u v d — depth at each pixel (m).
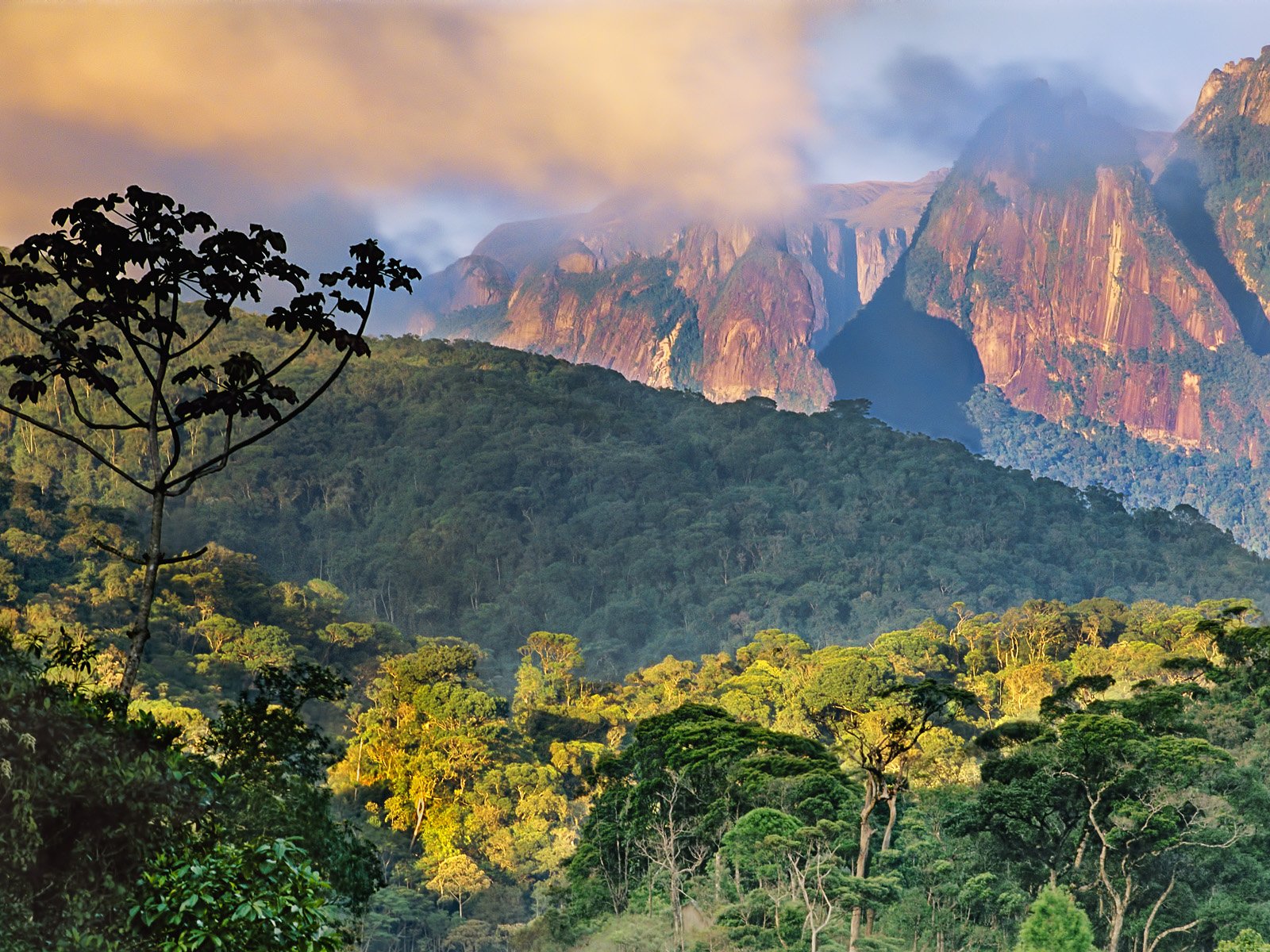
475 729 114.31
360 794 103.75
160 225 17.20
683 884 62.22
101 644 124.00
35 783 12.63
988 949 52.34
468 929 80.75
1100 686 80.06
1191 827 55.75
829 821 55.59
